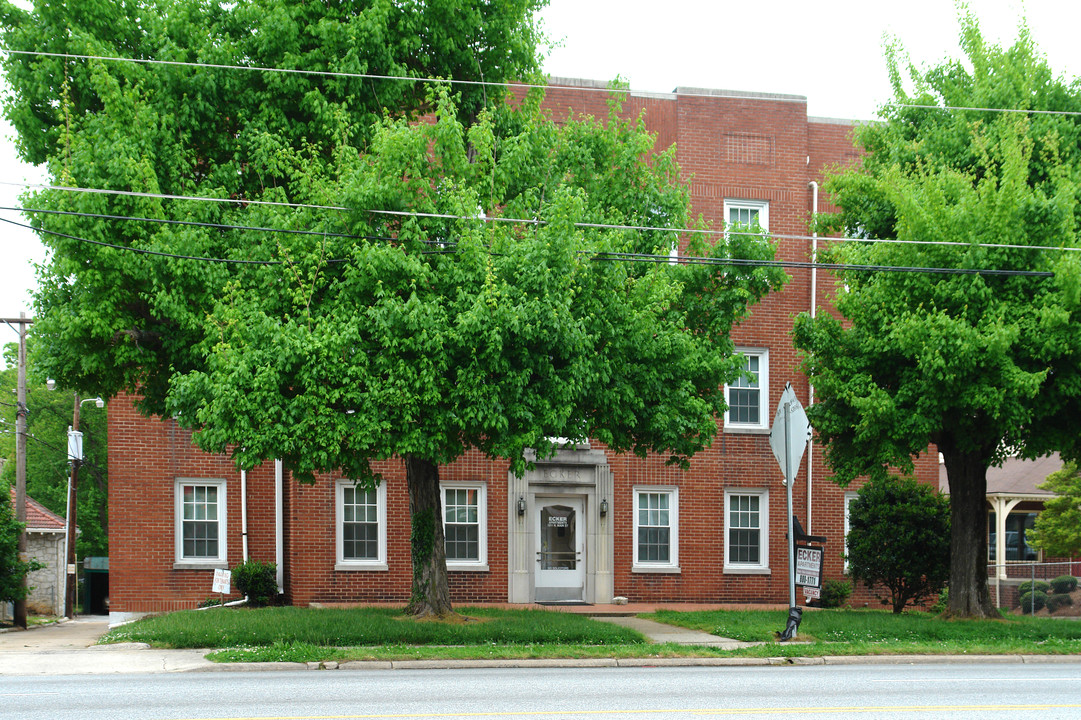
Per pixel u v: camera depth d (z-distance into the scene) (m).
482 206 15.34
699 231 17.42
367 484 15.05
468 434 14.99
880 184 17.17
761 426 24.34
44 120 15.38
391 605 21.55
